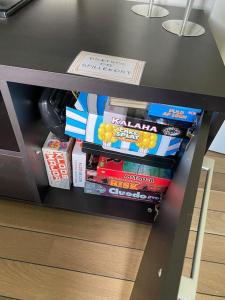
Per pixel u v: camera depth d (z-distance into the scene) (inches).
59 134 34.1
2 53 23.4
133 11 33.6
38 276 34.9
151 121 27.5
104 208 39.9
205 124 21.7
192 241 39.0
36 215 41.2
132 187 37.9
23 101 27.5
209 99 21.5
